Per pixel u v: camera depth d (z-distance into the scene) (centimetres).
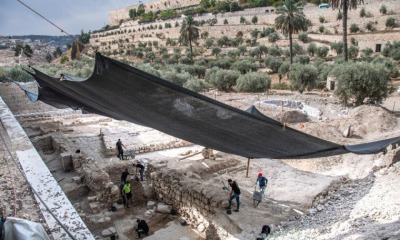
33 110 3566
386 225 966
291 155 798
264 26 10025
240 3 12512
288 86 4619
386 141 673
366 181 1476
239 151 869
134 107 771
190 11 13425
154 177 1705
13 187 1055
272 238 1091
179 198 1531
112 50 11744
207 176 1725
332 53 7269
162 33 12006
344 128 2258
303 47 7856
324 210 1296
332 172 1700
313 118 2823
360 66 3098
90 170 1678
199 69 5784
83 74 4375
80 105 1144
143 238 1348
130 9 17250
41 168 1203
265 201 1410
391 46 6225
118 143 2047
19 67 4641
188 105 695
